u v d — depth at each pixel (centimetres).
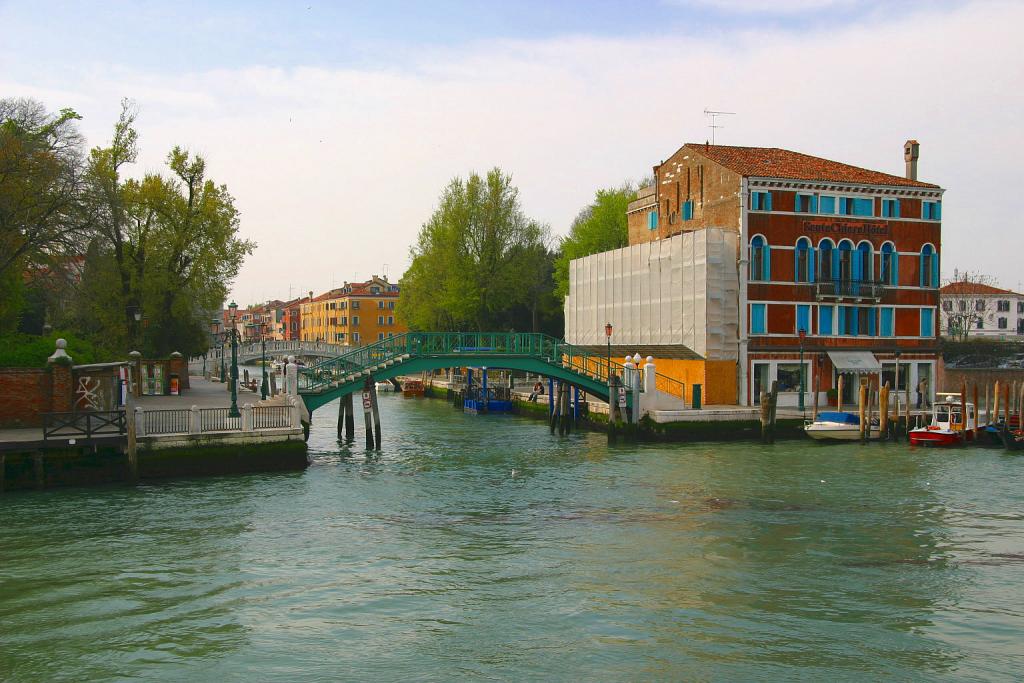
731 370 4141
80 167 3631
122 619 1488
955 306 8725
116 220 3694
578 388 4650
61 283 3634
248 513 2275
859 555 1891
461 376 7444
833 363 4206
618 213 7006
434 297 6562
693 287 4212
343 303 13662
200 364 9444
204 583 1683
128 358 4147
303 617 1503
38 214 3397
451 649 1364
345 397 4009
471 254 6425
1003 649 1370
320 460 3275
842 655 1343
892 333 4350
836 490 2608
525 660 1322
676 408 3916
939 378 4425
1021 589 1661
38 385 2805
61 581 1688
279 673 1278
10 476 2473
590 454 3434
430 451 3575
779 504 2412
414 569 1784
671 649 1363
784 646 1377
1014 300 8881
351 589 1655
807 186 4181
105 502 2366
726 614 1518
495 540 2020
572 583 1694
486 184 6462
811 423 3781
